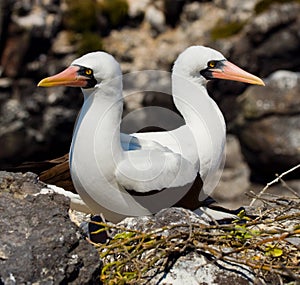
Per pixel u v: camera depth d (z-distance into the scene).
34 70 31.70
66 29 32.72
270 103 30.34
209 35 33.19
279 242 10.44
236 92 32.06
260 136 30.09
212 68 12.48
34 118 31.34
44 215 9.47
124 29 33.62
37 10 32.38
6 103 31.30
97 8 33.06
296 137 29.56
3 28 31.66
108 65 10.88
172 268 9.66
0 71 31.66
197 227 10.08
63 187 12.08
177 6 33.81
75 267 9.07
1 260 8.87
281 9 32.62
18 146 31.30
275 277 9.83
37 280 8.80
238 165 31.59
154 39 33.66
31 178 10.20
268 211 11.32
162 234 9.98
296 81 30.95
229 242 10.14
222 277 9.59
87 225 11.44
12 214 9.47
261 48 32.78
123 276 9.68
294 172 29.73
